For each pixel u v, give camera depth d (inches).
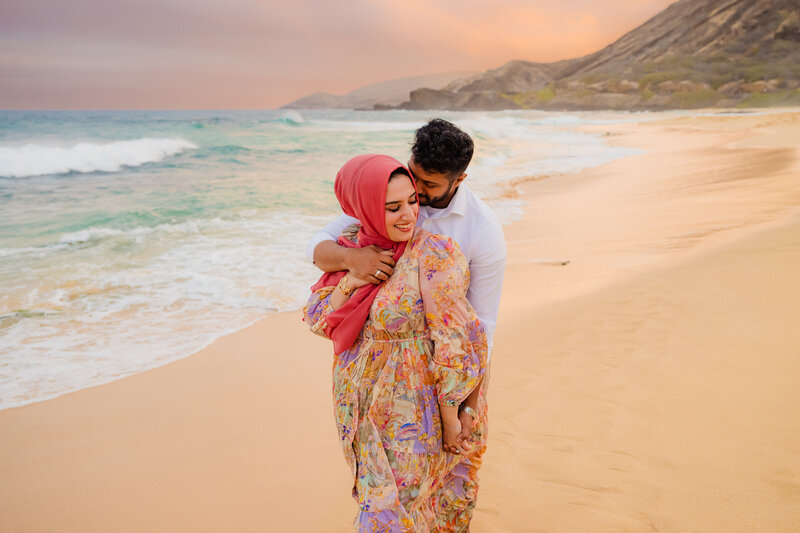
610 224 378.0
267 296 257.1
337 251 79.7
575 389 147.4
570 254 308.3
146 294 260.7
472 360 77.9
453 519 92.9
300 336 214.1
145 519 111.1
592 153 887.1
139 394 168.9
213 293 261.3
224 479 123.5
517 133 1354.6
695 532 93.4
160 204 458.0
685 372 148.6
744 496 100.2
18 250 326.6
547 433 128.4
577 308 207.6
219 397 165.2
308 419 149.9
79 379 180.9
